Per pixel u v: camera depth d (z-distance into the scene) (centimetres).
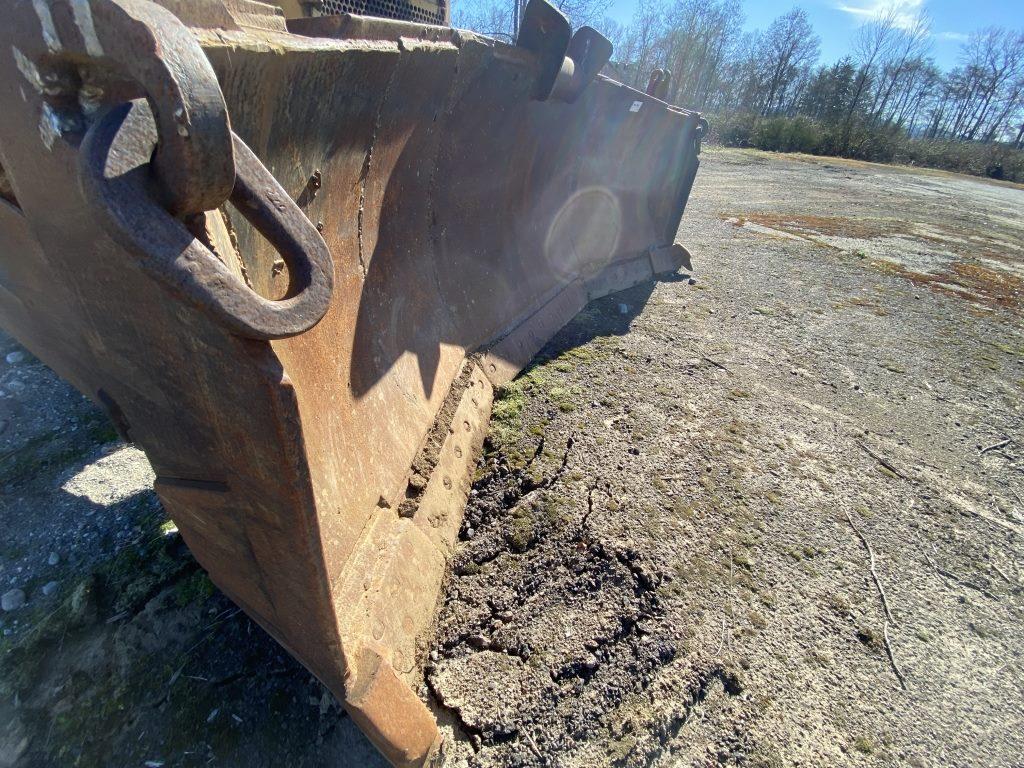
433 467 193
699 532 209
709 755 143
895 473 266
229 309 68
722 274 540
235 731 145
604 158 390
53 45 62
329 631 109
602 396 287
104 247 79
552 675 153
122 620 173
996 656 181
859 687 165
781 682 162
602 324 376
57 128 68
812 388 336
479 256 280
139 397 102
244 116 102
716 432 275
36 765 139
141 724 147
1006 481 270
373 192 183
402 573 155
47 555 195
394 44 149
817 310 468
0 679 158
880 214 977
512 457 230
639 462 242
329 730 146
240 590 130
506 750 139
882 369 373
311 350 141
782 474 252
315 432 133
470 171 257
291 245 76
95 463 237
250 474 91
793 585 195
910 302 513
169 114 58
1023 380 376
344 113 143
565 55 271
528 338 314
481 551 188
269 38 102
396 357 198
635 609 174
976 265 666
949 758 149
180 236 64
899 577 206
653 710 150
